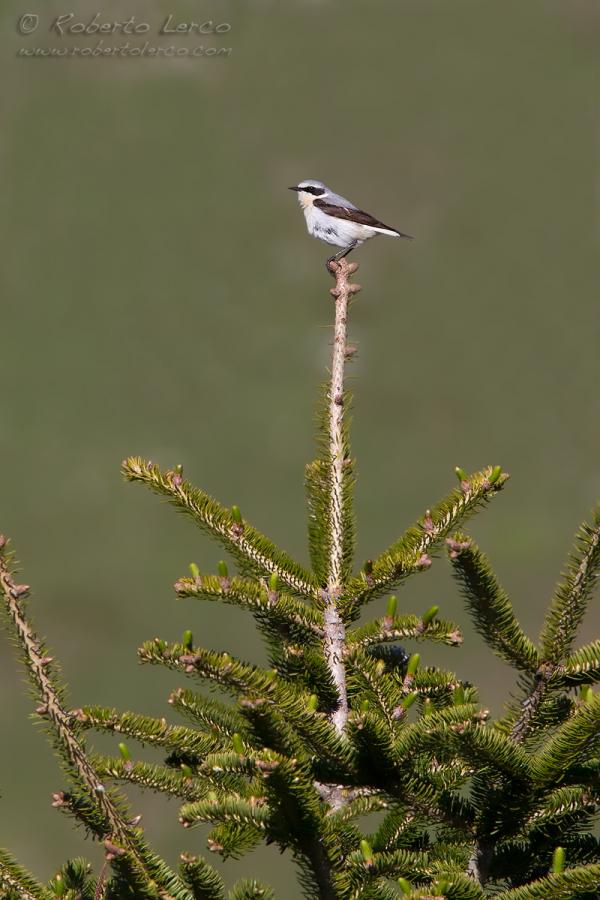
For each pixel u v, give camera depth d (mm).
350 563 4730
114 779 4016
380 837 3910
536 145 75500
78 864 3963
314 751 3693
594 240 69562
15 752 25219
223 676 3688
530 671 3969
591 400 58594
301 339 65938
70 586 41156
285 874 20781
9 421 56969
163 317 66312
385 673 4590
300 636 4551
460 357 62156
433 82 80000
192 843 20594
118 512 49375
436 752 3889
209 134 76875
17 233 71062
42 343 64062
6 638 3588
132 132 75875
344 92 80812
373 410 57656
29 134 75125
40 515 49125
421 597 34875
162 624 37875
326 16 85875
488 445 56156
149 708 31406
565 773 3654
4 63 79125
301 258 71125
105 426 58188
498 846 3988
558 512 48375
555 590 3924
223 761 3816
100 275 68625
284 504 51969
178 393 61188
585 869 3410
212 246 70812
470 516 4457
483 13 82250
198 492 4672
